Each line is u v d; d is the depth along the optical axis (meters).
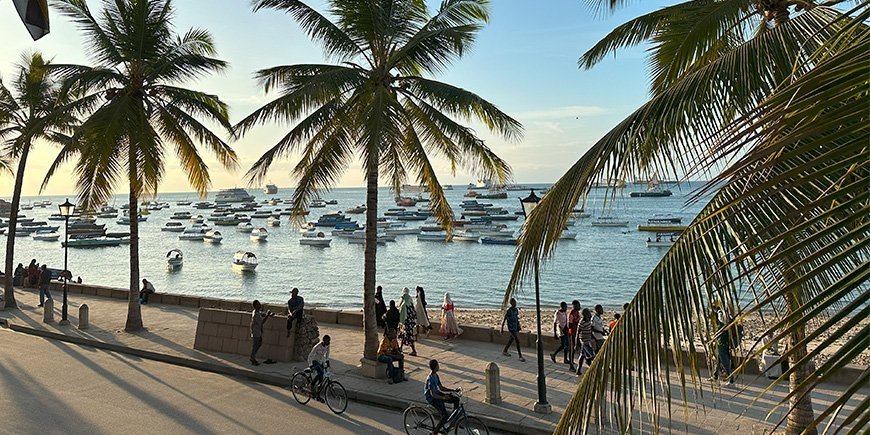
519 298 41.38
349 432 10.58
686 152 4.23
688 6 8.84
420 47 13.18
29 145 24.53
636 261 57.31
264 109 12.72
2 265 64.25
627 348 3.66
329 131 14.30
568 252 64.38
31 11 4.18
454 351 16.52
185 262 64.88
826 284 4.17
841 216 3.66
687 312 3.48
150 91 18.81
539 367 11.32
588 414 3.70
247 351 16.25
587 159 4.39
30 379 14.06
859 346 2.15
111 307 25.00
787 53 4.92
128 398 12.67
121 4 17.80
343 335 18.81
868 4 2.66
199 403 12.37
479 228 85.94
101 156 16.36
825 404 11.20
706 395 11.51
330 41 13.70
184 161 20.05
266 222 122.31
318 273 55.31
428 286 47.47
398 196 16.97
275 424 11.02
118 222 127.94
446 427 9.94
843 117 2.34
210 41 19.72
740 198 2.65
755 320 18.64
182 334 19.30
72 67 18.14
